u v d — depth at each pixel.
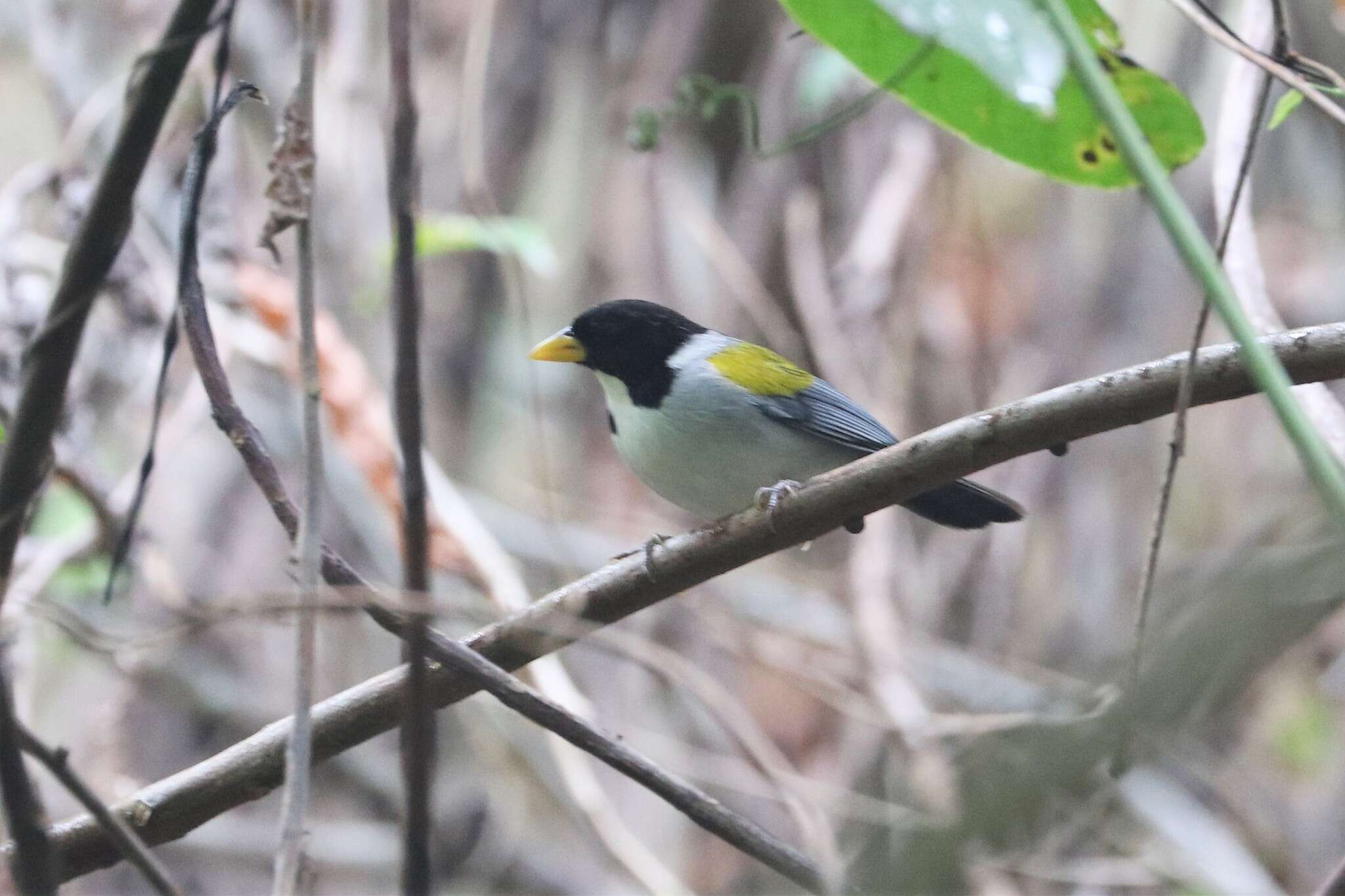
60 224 9.98
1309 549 5.95
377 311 10.50
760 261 11.70
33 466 4.61
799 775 11.29
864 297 11.43
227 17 5.01
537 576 12.53
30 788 4.32
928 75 6.38
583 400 12.75
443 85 12.06
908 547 11.91
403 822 4.34
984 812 5.33
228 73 10.20
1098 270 12.08
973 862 8.23
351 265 11.14
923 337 11.86
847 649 11.80
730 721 7.56
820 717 11.63
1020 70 4.12
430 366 12.60
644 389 8.91
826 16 6.11
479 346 12.64
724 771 11.62
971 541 12.07
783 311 11.70
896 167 11.76
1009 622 11.74
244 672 12.30
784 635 11.93
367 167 11.23
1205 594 6.27
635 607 6.11
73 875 5.86
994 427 5.59
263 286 9.85
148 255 10.14
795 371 8.95
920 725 9.73
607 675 12.00
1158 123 6.65
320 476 4.41
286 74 11.36
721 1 11.83
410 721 4.31
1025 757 5.41
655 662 6.35
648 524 12.30
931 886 5.30
